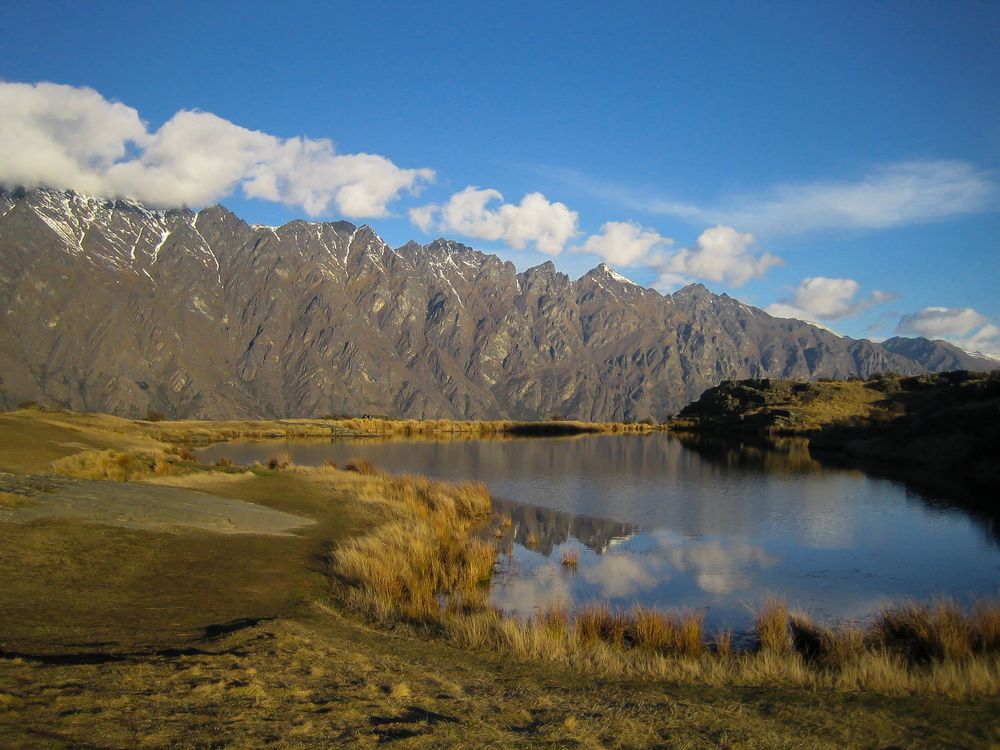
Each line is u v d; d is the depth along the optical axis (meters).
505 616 16.92
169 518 20.38
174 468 34.91
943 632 13.17
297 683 8.49
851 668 11.18
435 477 50.38
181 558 16.34
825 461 61.88
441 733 7.22
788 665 11.62
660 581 21.61
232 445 81.31
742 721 8.67
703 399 158.12
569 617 16.00
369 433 111.44
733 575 22.44
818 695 9.98
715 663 11.86
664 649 13.74
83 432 46.81
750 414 120.44
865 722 8.79
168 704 7.09
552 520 32.75
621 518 33.34
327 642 11.15
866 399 117.06
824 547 26.69
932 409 68.94
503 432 120.69
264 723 6.89
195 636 10.57
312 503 28.94
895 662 11.60
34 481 21.95
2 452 31.67
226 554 17.48
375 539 20.88
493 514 34.31
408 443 89.88
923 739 8.27
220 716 6.93
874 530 30.02
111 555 15.39
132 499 22.14
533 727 7.87
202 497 26.31
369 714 7.60
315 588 15.55
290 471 40.06
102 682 7.44
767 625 14.94
